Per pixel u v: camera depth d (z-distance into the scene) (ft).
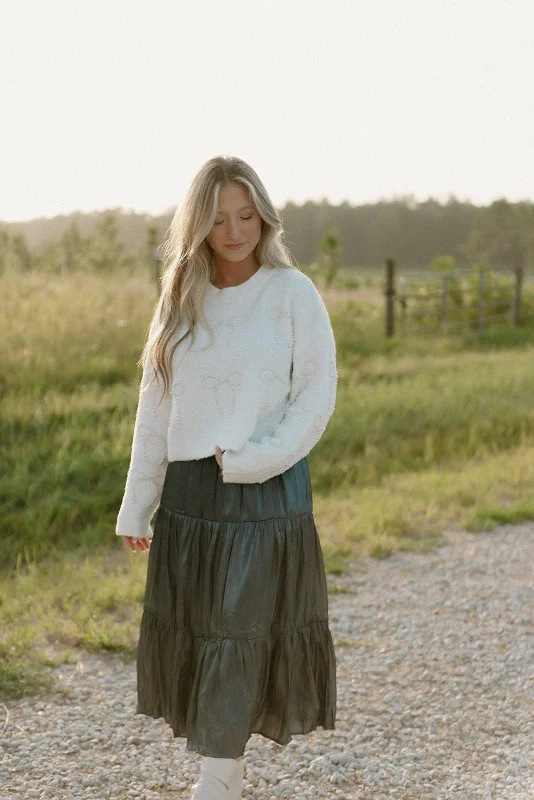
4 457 20.70
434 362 41.09
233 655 7.36
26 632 12.67
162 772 9.33
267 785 9.19
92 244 104.12
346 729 10.51
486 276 59.93
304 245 424.05
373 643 13.29
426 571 16.67
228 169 7.31
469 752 10.08
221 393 7.47
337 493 21.80
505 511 20.22
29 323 31.78
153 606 7.89
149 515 8.28
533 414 30.48
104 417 24.17
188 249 7.50
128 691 11.23
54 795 8.74
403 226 434.30
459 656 12.87
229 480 7.34
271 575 7.51
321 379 7.64
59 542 17.60
